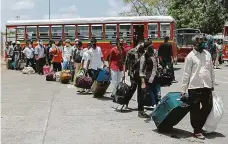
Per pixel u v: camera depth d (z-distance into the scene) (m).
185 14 46.28
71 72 18.19
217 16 42.88
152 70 9.71
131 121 9.34
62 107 11.41
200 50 7.66
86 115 10.13
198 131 7.76
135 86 10.66
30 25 28.53
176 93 8.00
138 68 9.78
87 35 27.08
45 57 23.50
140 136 7.86
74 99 12.96
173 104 7.72
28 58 25.23
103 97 13.34
